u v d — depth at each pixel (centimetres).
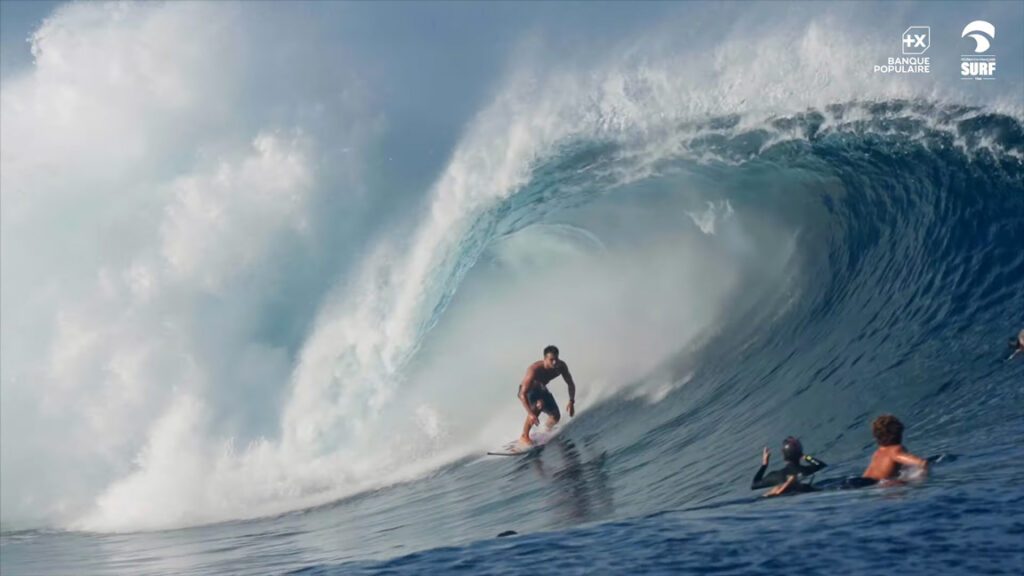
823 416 947
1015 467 631
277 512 1319
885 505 576
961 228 1238
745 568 485
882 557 475
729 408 1109
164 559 1088
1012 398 833
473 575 532
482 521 931
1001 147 1348
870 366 1045
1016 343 939
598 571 511
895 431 671
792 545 515
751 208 1457
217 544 1139
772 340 1273
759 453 893
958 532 500
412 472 1345
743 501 681
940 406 863
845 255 1328
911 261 1234
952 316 1099
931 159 1373
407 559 595
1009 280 1127
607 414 1265
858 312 1203
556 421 1260
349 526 1088
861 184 1389
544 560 549
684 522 612
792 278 1361
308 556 926
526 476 1101
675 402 1216
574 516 842
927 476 644
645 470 972
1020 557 452
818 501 623
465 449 1383
